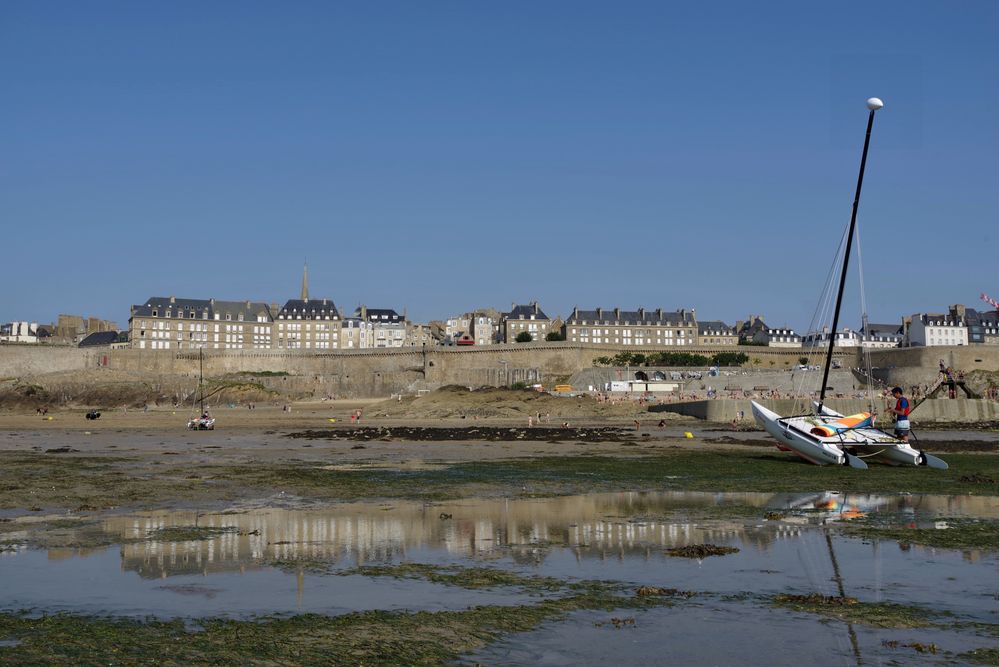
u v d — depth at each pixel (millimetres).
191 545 20703
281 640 12805
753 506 28156
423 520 24906
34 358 189500
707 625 13734
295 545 20734
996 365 163125
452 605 14969
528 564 18547
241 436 74062
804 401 97312
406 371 188125
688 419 104875
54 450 56219
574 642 12852
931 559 18953
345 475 38750
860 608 14734
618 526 23781
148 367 193750
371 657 12094
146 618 14016
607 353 187750
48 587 16250
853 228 50062
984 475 38625
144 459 48375
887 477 37875
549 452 54281
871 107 48500
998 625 13750
